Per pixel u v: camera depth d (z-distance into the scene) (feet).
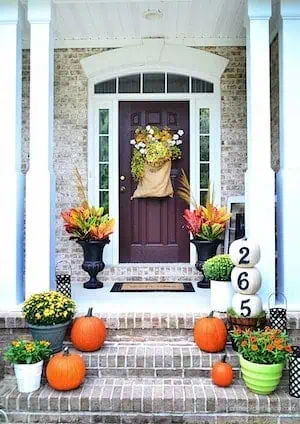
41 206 12.54
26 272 12.50
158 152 17.72
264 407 9.98
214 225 15.67
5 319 11.80
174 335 12.05
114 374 11.15
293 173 12.50
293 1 12.55
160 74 18.10
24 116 17.78
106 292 15.19
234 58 17.84
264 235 12.33
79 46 17.76
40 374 10.59
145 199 18.29
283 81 12.67
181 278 17.48
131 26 16.30
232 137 17.92
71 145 17.93
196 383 10.82
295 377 10.05
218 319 11.41
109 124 18.16
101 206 18.11
